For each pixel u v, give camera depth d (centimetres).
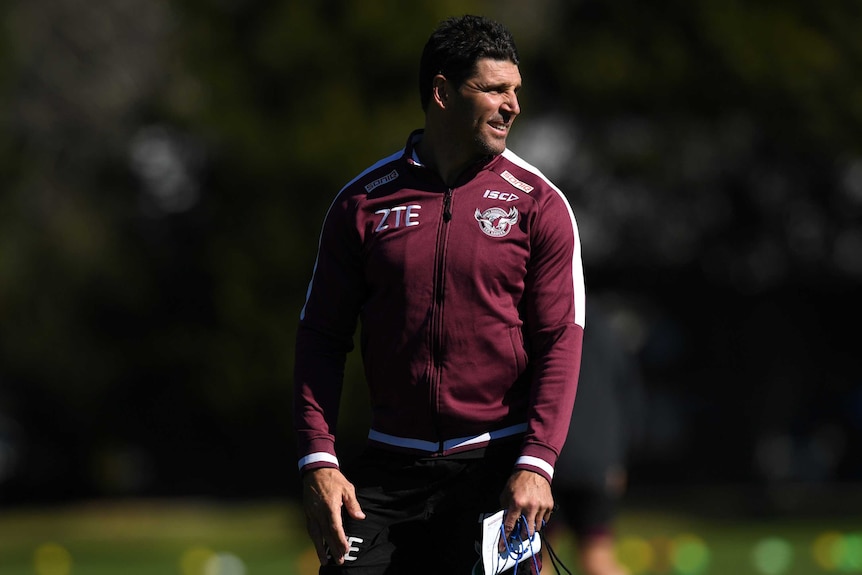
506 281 1477
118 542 6762
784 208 9531
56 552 6016
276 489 9575
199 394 7356
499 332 1475
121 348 7944
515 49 1523
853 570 4578
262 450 8275
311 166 6359
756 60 8225
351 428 6109
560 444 1452
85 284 7938
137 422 8931
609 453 2733
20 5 7950
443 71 1501
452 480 1494
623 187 9556
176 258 7506
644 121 9081
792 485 10544
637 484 10900
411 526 1516
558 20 8906
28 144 8069
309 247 6569
